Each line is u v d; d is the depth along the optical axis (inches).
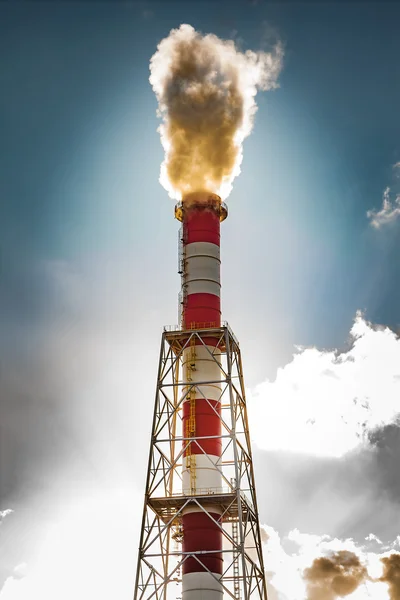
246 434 3469.5
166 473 3284.9
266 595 3302.2
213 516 3240.7
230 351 3467.0
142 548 3221.0
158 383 3412.9
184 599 3139.8
